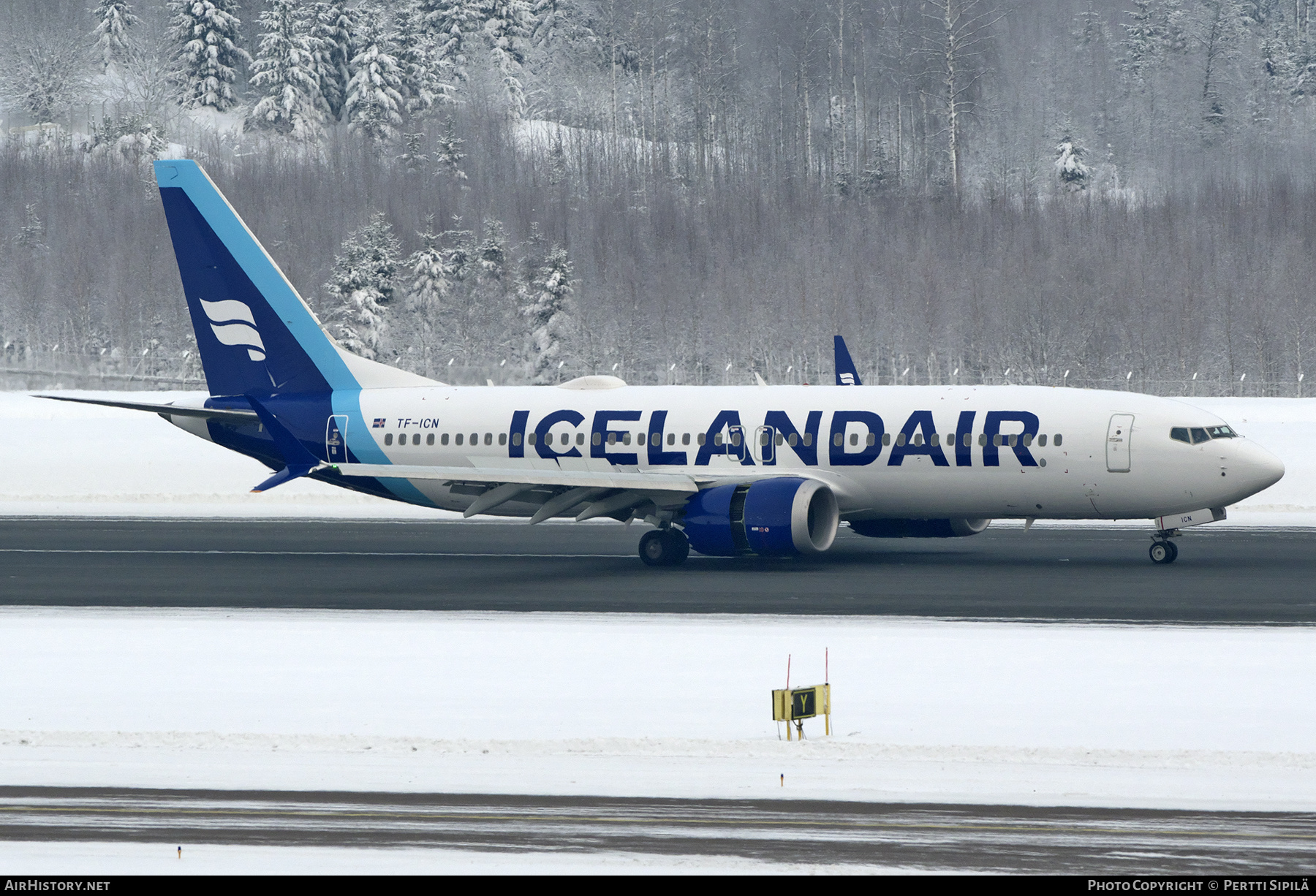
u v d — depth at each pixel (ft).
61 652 336.49
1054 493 513.86
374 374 609.42
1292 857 175.73
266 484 490.90
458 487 577.43
